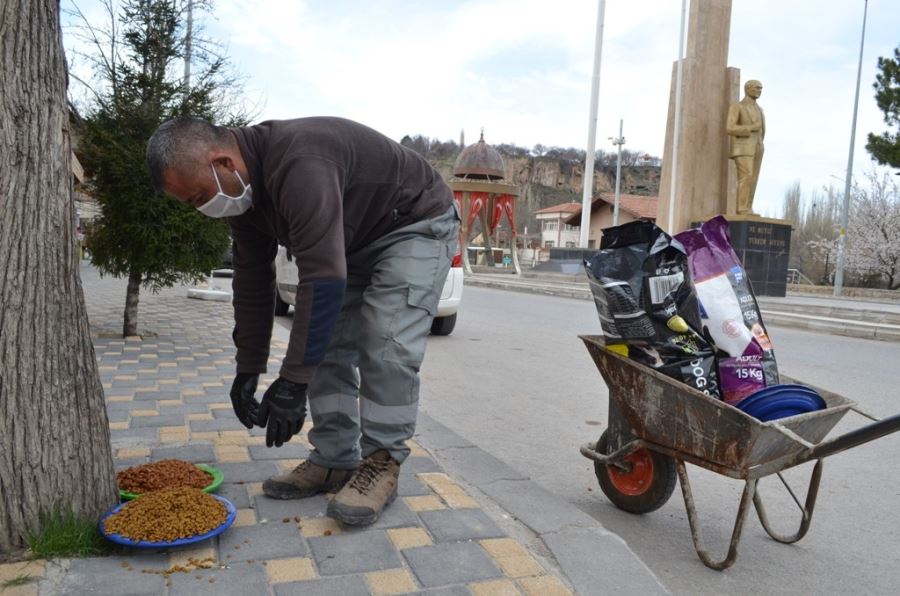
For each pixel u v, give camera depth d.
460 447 3.99
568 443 4.66
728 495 3.81
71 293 2.37
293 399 2.42
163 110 6.89
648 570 2.58
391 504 2.94
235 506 2.84
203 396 4.76
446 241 2.87
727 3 20.95
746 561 2.99
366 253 2.81
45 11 2.24
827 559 3.04
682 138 20.77
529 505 3.11
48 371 2.30
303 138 2.46
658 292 2.84
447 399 5.80
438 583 2.33
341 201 2.46
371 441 2.83
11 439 2.24
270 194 2.49
